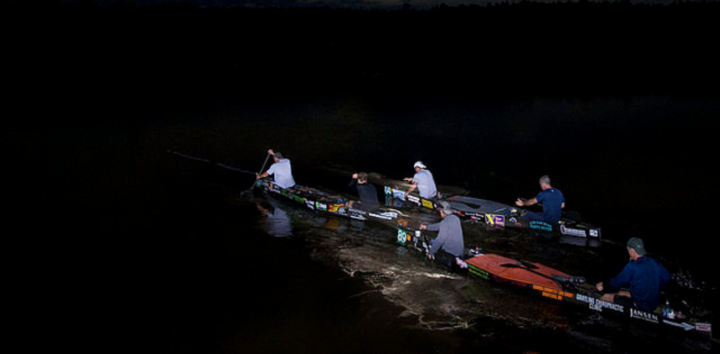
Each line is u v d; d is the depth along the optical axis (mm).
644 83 42062
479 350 6418
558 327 6875
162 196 13086
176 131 22500
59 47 61406
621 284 6863
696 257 9273
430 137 22156
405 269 8789
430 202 11789
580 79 46906
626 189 14172
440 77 52312
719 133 21625
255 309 7539
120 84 42031
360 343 6641
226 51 70500
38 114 26297
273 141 20906
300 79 50438
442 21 74500
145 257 9352
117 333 6988
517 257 9227
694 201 12906
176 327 7113
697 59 56500
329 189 14297
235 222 11180
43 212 11773
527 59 63344
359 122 25938
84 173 15242
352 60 67188
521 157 18359
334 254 9445
